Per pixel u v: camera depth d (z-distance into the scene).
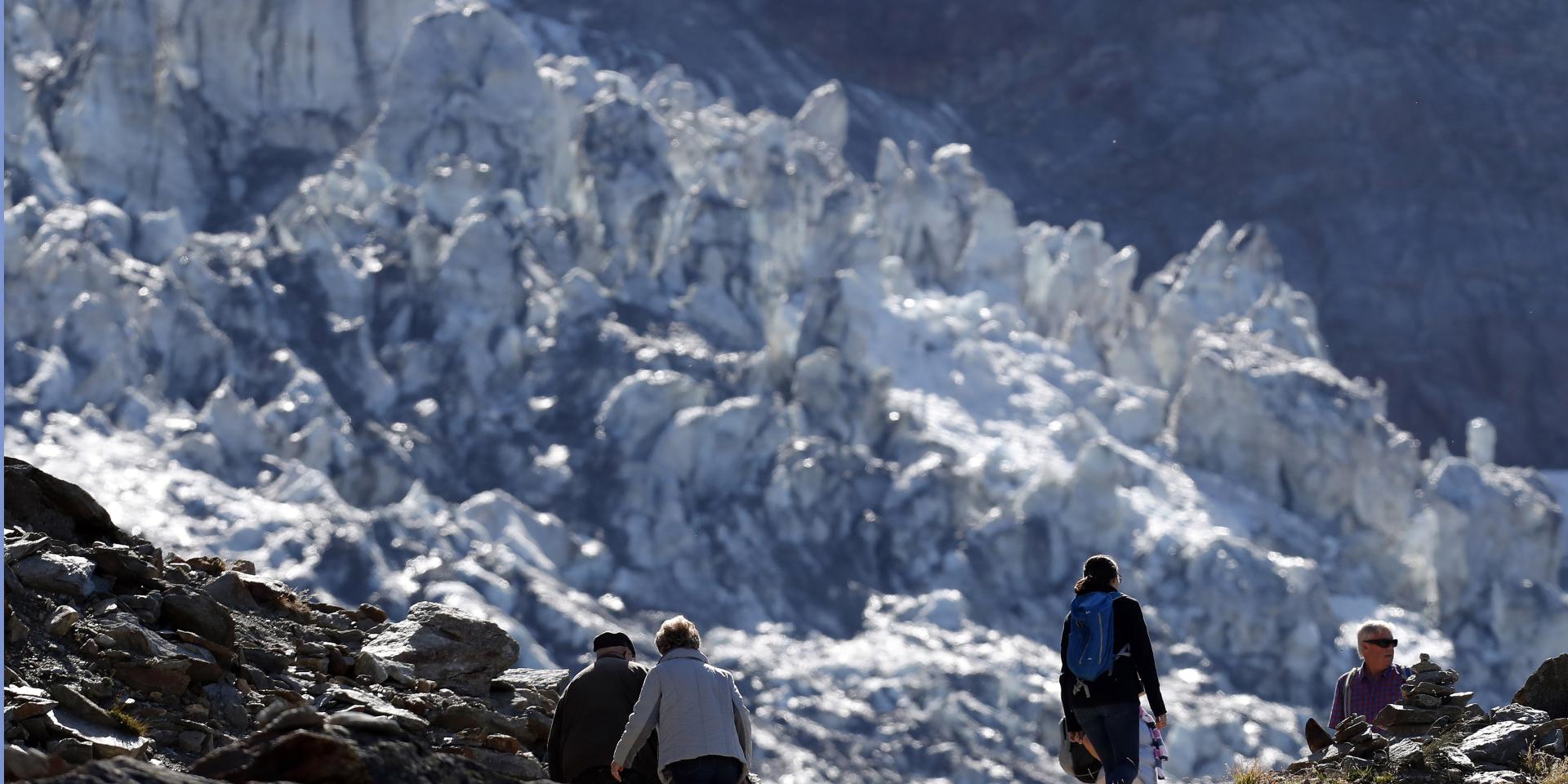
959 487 97.88
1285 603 92.50
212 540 79.88
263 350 100.31
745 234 117.12
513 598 80.75
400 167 124.44
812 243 122.62
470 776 7.01
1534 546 102.69
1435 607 100.81
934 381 113.44
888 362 113.06
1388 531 107.88
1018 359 117.88
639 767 10.54
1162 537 97.56
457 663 13.59
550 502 95.00
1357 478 109.12
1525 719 14.25
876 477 98.56
